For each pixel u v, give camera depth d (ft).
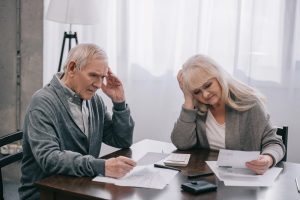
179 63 10.72
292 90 9.81
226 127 7.00
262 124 6.89
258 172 5.62
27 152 6.00
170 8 10.64
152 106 11.18
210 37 10.24
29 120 5.82
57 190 4.94
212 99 6.79
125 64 11.21
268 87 10.01
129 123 7.06
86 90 6.15
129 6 11.01
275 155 6.13
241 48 10.03
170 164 5.98
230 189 5.06
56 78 6.24
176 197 4.75
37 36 11.74
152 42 10.93
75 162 5.31
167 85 10.91
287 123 10.02
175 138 7.08
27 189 6.07
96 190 4.90
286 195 4.92
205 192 4.93
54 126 5.86
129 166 5.34
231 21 10.06
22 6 11.76
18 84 12.13
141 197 4.73
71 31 11.13
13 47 12.01
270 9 9.77
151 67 11.04
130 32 11.10
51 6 9.89
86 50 6.07
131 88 11.30
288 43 9.73
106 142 7.27
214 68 6.75
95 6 9.91
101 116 6.92
